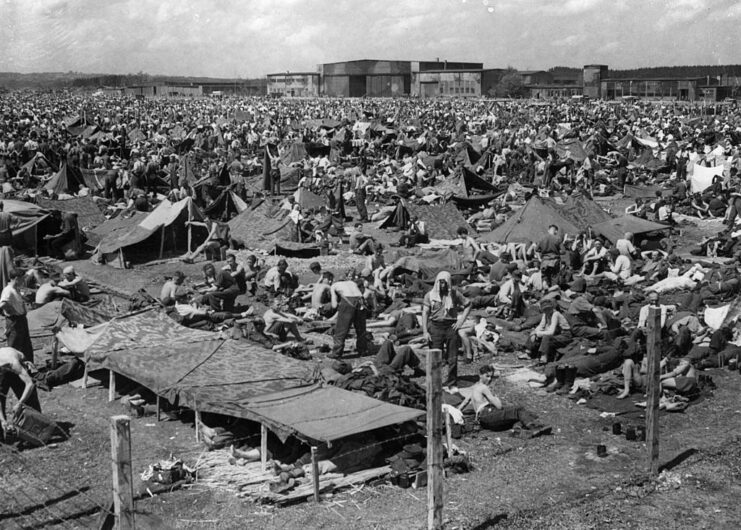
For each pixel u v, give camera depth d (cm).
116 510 1023
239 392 1548
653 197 4538
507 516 1254
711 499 1330
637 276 2808
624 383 1811
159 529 1152
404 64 18362
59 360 1916
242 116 10950
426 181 4838
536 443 1555
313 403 1481
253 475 1375
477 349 2103
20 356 1543
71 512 1255
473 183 4500
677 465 1459
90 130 8088
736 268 2752
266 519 1232
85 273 2972
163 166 5588
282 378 1623
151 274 2942
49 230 3241
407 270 2777
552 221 3306
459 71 17038
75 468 1418
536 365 2012
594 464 1459
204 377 1625
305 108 13725
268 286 2592
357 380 1661
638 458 1484
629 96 14138
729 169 4762
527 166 5369
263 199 3691
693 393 1791
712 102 13488
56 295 2369
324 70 19900
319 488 1309
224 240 3284
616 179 5069
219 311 2345
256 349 1789
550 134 6988
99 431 1584
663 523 1248
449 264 2817
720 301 2425
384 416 1410
